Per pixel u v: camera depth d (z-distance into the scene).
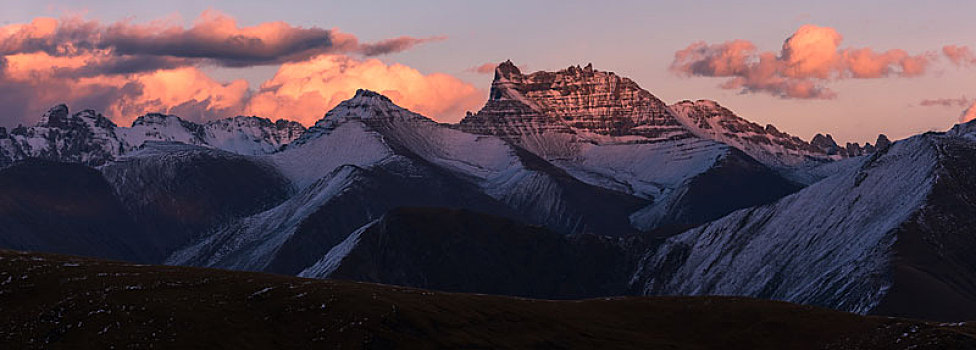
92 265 117.94
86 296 104.69
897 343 107.81
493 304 116.81
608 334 112.31
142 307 102.94
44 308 101.38
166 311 102.62
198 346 97.38
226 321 102.75
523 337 108.81
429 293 118.25
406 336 104.25
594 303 122.44
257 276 119.19
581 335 111.25
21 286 106.44
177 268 121.94
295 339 101.94
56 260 119.38
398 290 118.50
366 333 103.25
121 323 99.31
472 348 104.00
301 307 107.12
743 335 113.12
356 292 112.50
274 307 106.81
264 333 102.12
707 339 112.88
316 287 113.19
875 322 114.31
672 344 111.00
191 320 101.75
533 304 119.44
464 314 111.81
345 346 101.25
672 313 119.19
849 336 111.00
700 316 117.88
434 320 108.38
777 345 111.06
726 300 122.06
